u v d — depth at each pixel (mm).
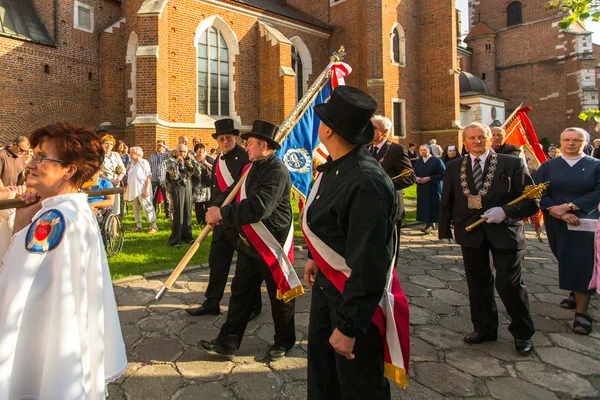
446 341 3658
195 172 8695
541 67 33500
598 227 3705
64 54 15133
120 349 1961
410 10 21875
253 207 3057
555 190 4191
